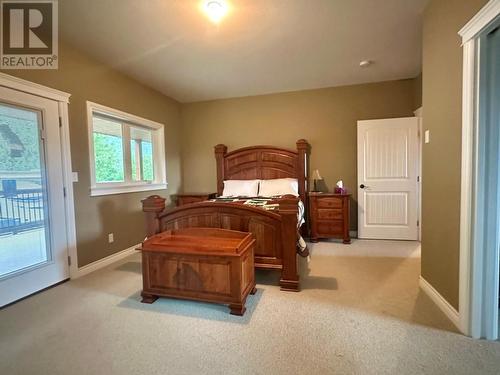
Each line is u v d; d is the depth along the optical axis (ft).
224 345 5.28
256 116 15.24
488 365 4.63
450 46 6.01
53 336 5.65
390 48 9.72
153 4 6.96
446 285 6.28
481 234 5.26
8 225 7.18
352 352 5.01
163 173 14.55
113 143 11.59
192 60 10.44
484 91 5.12
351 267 9.41
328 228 12.97
